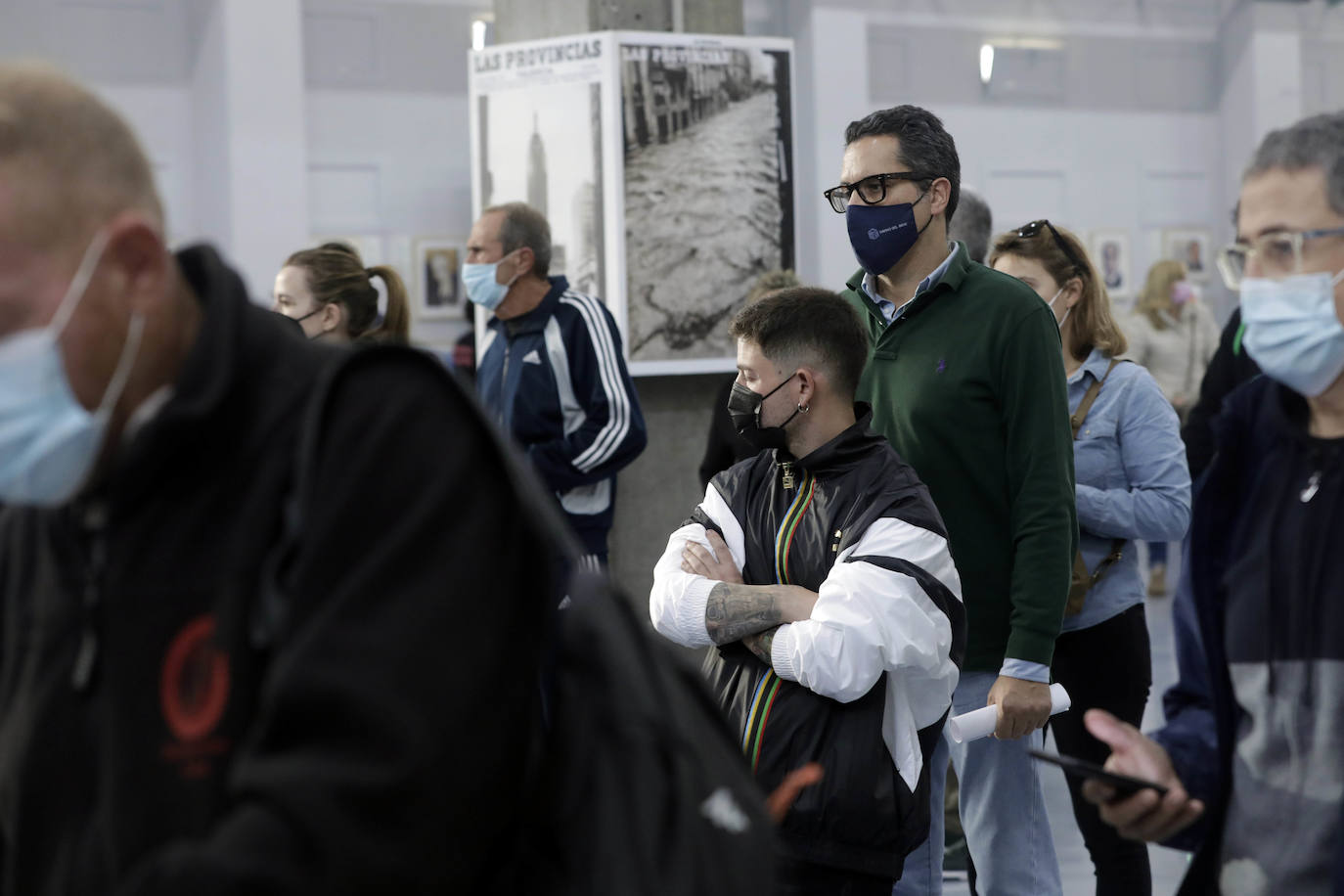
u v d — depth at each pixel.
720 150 5.69
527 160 5.73
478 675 0.91
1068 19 10.16
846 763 2.13
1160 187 10.52
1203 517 1.63
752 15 9.06
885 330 2.84
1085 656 3.13
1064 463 2.68
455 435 0.96
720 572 2.34
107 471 1.03
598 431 4.16
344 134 8.20
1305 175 1.47
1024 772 2.91
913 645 2.12
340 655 0.87
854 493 2.27
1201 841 1.63
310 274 3.79
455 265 8.48
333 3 8.13
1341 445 1.52
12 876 1.03
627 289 5.58
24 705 1.04
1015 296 2.72
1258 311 1.50
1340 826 1.46
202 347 0.99
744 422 2.36
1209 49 10.61
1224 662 1.62
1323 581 1.50
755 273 5.78
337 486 0.93
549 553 0.96
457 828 0.90
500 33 6.09
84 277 0.96
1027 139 10.10
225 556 0.97
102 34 7.71
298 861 0.83
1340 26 10.68
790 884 2.14
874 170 2.76
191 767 0.94
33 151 0.95
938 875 2.78
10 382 0.95
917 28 9.70
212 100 7.71
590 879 0.95
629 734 0.97
